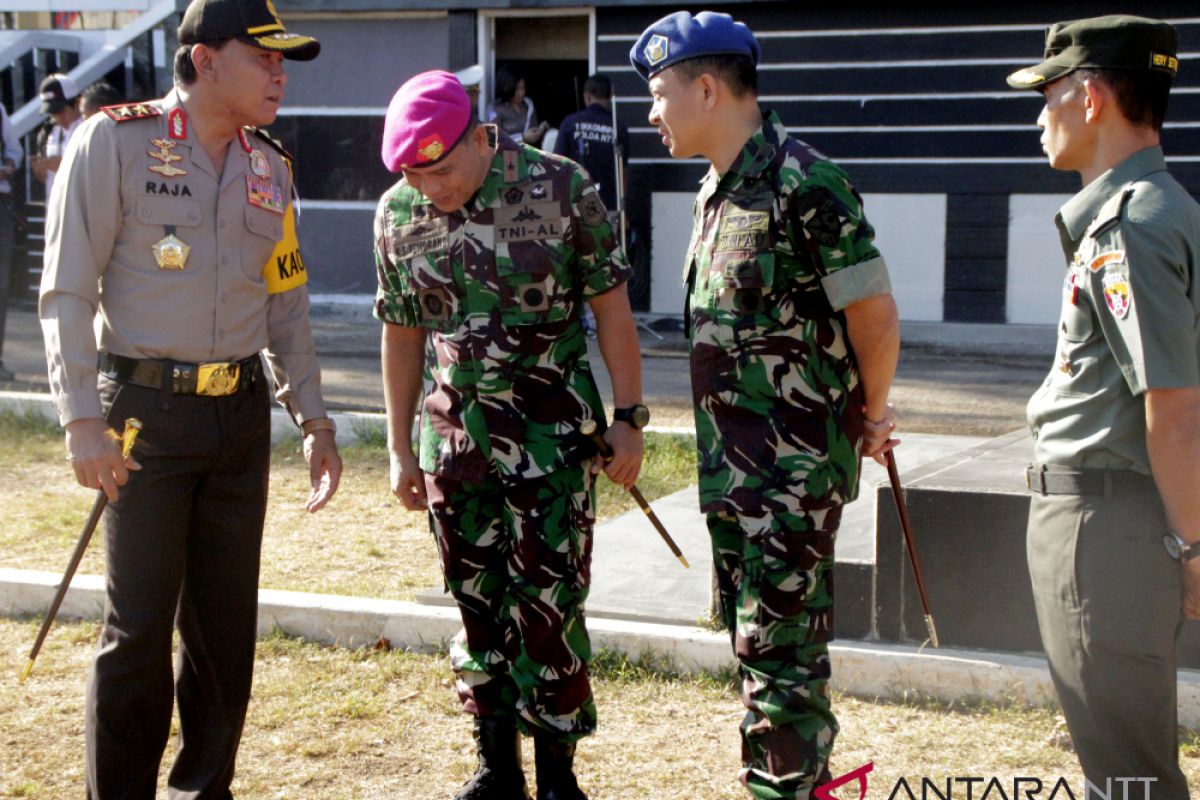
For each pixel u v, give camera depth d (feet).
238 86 10.11
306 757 12.40
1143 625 8.27
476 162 10.27
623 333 10.91
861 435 10.18
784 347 9.80
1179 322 7.89
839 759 12.15
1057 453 8.54
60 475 22.80
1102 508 8.36
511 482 10.54
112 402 10.17
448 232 10.47
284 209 10.91
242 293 10.46
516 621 10.74
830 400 9.87
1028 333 37.63
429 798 11.62
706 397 10.15
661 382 30.91
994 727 12.73
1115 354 8.15
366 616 15.14
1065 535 8.48
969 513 13.41
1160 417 7.94
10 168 29.96
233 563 10.77
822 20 39.52
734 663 13.94
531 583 10.59
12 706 13.42
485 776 11.21
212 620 10.83
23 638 15.30
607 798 11.51
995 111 38.60
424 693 13.82
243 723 11.24
